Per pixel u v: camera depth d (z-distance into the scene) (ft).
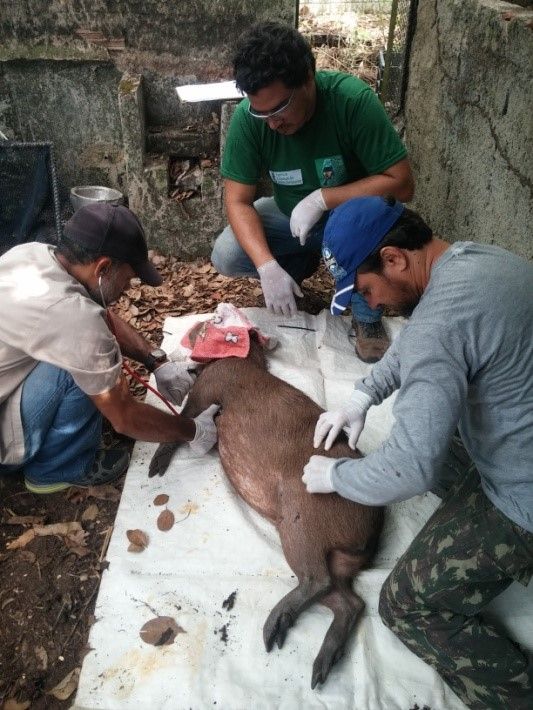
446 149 13.11
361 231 6.00
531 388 5.75
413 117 15.61
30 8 14.07
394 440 5.95
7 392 8.01
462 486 6.97
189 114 15.05
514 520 6.13
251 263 12.37
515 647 6.65
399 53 16.43
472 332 5.51
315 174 11.02
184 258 14.93
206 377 9.83
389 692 6.82
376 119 10.25
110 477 9.39
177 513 8.60
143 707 6.66
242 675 6.93
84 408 8.41
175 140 14.44
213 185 14.07
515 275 5.59
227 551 8.14
